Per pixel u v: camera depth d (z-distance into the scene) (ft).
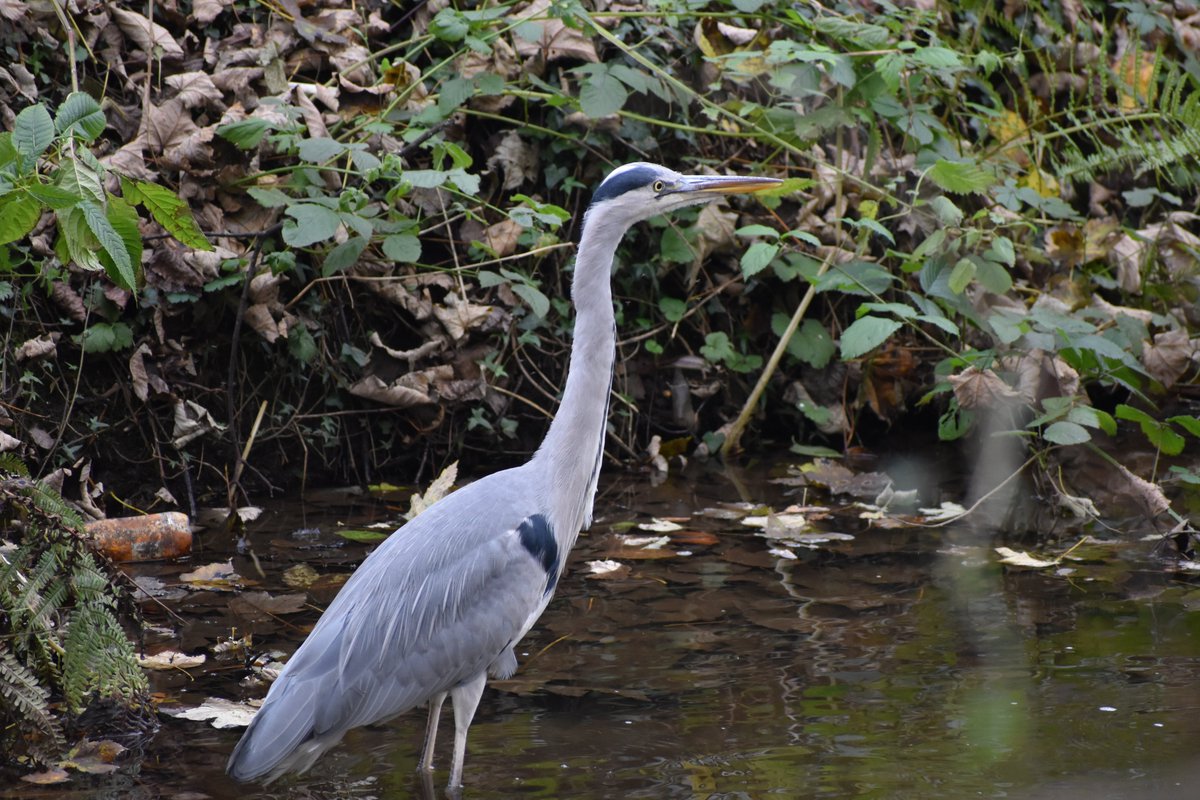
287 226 35.17
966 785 20.57
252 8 42.42
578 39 42.42
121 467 36.94
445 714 24.95
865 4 48.08
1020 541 35.06
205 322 38.04
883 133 47.09
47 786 21.13
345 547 33.78
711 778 21.06
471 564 23.12
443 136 41.75
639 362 44.75
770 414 46.83
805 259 44.50
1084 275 46.65
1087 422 37.19
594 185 44.09
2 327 35.17
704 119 45.70
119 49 39.37
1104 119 48.57
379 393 39.50
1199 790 20.17
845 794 20.35
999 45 54.49
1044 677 25.29
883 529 36.14
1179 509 37.24
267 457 39.24
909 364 45.52
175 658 26.25
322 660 21.83
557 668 26.16
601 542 34.65
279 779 21.59
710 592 30.71
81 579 23.66
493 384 41.75
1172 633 27.73
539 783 21.15
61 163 24.07
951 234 43.24
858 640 27.55
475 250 41.81
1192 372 48.83
